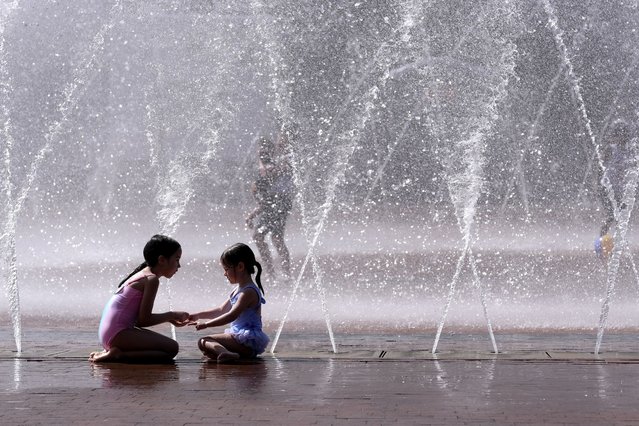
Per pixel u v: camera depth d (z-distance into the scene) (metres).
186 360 10.37
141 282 10.35
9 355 10.63
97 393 8.40
